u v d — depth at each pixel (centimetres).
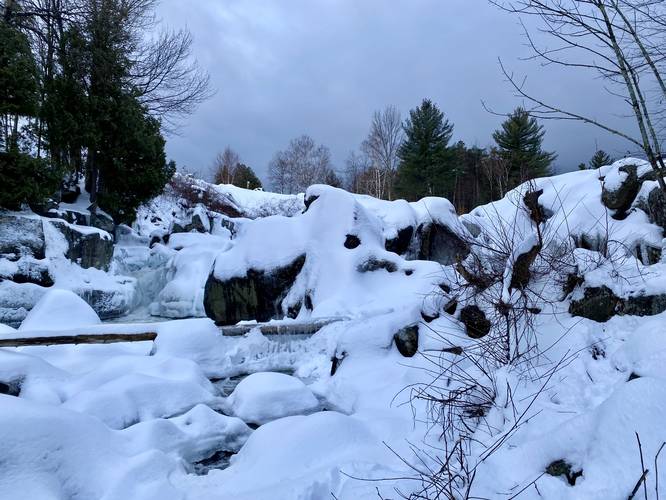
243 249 991
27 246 1135
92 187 1614
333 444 374
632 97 307
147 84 1902
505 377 383
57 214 1427
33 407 321
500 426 352
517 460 290
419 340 612
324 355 672
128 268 1570
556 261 508
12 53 1212
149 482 322
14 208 1214
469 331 583
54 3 1644
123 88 1731
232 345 685
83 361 611
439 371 500
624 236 715
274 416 496
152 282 1462
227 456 416
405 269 892
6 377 488
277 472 340
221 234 1878
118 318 1285
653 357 338
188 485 331
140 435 385
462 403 389
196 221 1797
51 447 302
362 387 551
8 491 268
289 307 905
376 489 281
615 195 799
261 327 705
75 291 1170
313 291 879
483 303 553
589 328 439
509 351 430
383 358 606
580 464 260
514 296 475
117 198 1722
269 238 980
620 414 257
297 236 959
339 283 861
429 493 278
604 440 253
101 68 1594
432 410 417
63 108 1521
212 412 465
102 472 316
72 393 500
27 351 605
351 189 4306
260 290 947
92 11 1620
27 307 1058
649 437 239
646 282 466
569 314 482
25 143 1374
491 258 539
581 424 277
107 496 298
